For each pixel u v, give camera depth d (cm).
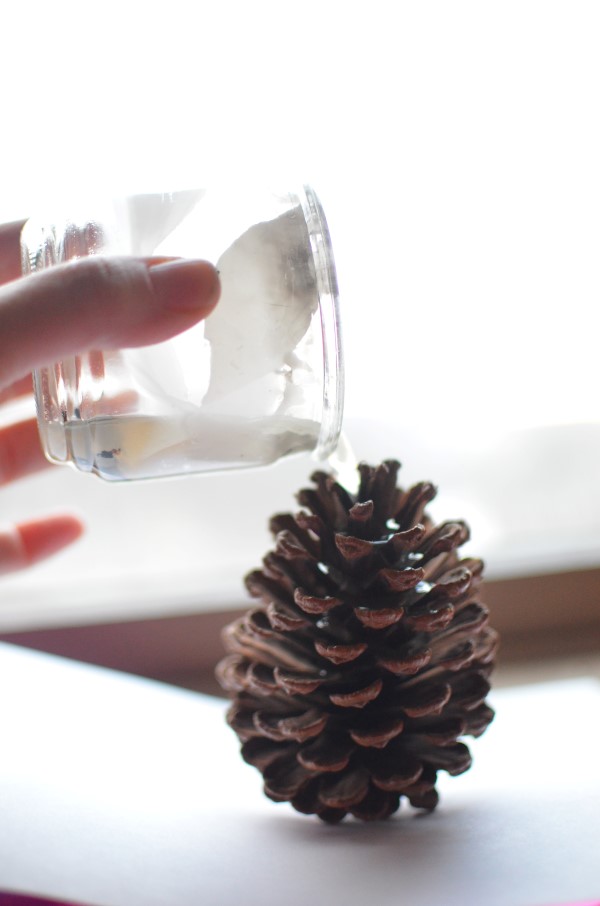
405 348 51
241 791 34
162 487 51
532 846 27
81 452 33
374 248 50
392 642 31
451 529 32
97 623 49
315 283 31
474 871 26
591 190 50
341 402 31
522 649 49
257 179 33
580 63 49
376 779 30
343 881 26
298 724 30
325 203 49
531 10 49
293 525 32
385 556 31
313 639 31
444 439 52
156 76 47
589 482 52
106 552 52
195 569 52
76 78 47
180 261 28
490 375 52
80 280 27
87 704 38
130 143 47
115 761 33
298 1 48
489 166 50
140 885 25
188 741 37
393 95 49
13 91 47
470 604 32
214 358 31
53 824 28
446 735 30
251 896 25
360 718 31
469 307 51
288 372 31
